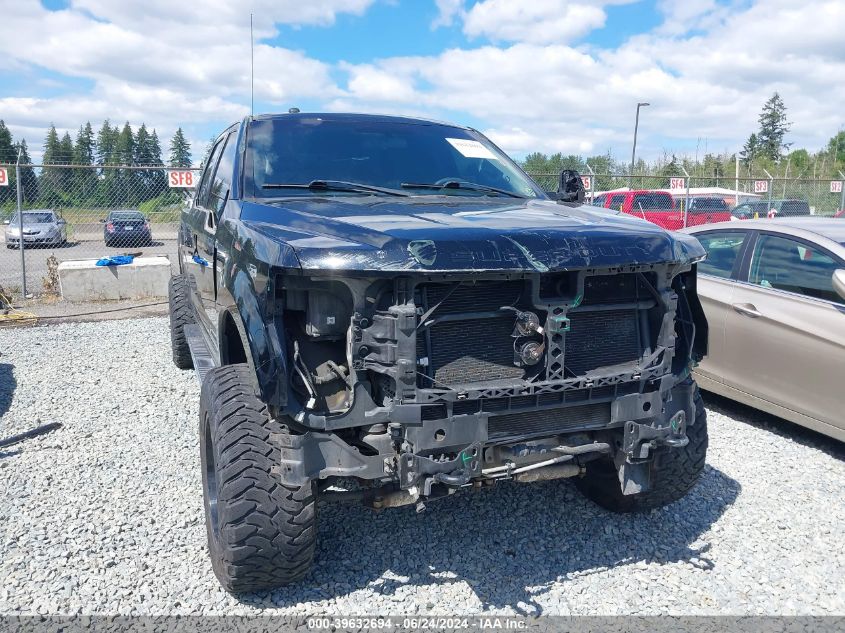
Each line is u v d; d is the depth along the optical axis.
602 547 3.66
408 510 4.05
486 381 2.82
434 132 4.56
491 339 2.84
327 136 4.21
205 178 5.22
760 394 5.33
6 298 11.34
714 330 5.64
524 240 2.76
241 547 2.89
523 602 3.16
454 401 2.70
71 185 15.65
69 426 5.48
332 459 2.72
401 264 2.56
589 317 3.02
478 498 4.21
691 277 3.33
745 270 5.57
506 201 3.86
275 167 3.88
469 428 2.76
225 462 2.92
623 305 3.07
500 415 2.84
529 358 2.81
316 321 2.69
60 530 3.80
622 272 2.94
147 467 4.67
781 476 4.57
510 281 2.84
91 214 19.11
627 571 3.44
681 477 3.70
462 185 4.08
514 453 2.96
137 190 15.77
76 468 4.65
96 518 3.95
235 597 3.18
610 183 22.36
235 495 2.89
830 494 4.31
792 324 5.05
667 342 3.10
